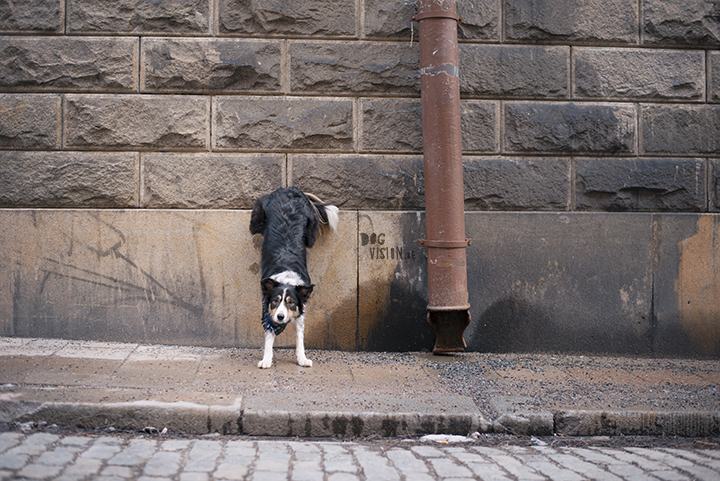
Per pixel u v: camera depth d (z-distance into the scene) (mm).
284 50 5816
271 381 4582
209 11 5750
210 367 4926
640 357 5992
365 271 5855
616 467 3377
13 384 4137
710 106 6082
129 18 5699
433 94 5453
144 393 4078
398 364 5348
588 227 5988
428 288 5672
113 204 5719
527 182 5965
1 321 5645
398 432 3947
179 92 5762
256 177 5785
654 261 6027
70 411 3768
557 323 5977
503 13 5953
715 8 6043
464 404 4188
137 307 5719
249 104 5789
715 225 6047
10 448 3223
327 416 3893
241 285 5773
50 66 5656
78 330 5691
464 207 5957
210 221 5746
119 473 2967
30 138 5652
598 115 5984
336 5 5809
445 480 3062
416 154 5941
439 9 5449
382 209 5918
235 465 3184
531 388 4715
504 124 5965
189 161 5750
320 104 5832
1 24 5656
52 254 5676
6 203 5660
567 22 5957
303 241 5438
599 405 4293
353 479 3035
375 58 5867
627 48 6066
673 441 4059
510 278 5949
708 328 6027
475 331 5934
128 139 5699
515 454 3623
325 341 5844
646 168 6035
